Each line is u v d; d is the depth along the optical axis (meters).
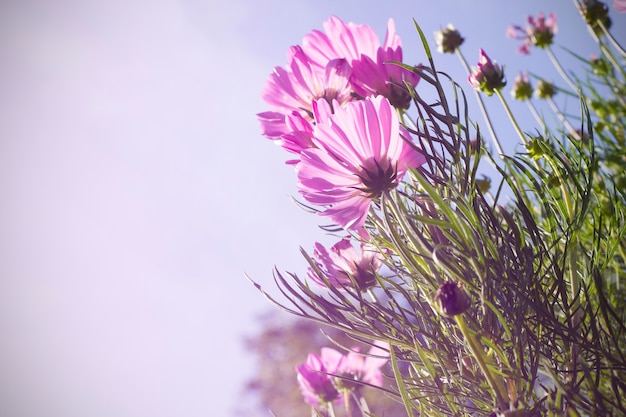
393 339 0.42
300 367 0.60
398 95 0.44
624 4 0.63
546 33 0.95
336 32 0.46
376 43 0.46
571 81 0.92
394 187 0.40
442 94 0.40
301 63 0.47
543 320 0.39
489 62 0.57
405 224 0.38
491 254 0.39
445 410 0.41
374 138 0.40
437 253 0.38
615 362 0.37
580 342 0.39
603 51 0.87
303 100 0.47
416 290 0.43
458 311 0.35
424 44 0.41
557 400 0.34
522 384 0.37
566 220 0.43
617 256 0.52
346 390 0.58
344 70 0.45
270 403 3.26
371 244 0.47
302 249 0.44
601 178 0.58
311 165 0.41
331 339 0.44
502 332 0.39
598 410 0.35
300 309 0.43
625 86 0.85
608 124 0.81
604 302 0.38
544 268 0.43
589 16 0.87
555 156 0.45
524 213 0.41
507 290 0.39
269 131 0.48
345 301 0.43
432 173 0.40
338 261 0.47
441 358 0.41
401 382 0.39
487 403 0.39
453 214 0.35
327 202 0.40
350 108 0.40
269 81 0.48
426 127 0.40
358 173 0.40
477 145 0.40
